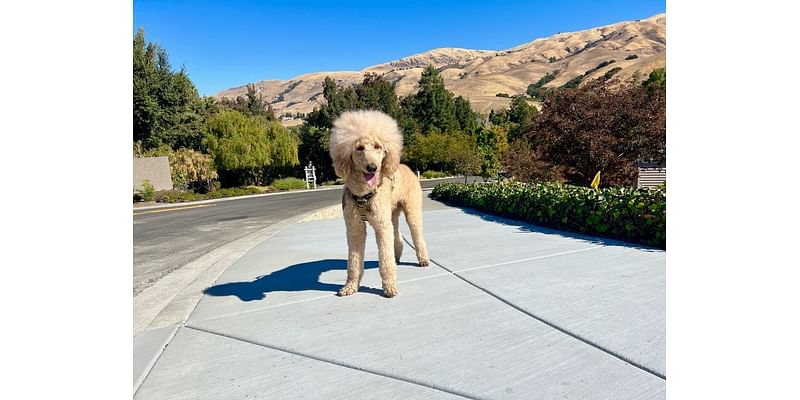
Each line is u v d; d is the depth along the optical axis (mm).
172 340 2652
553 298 3178
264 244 6102
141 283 4574
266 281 3971
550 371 2125
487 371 2150
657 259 4320
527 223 7500
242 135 26812
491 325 2725
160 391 2061
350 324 2828
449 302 3197
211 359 2385
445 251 5039
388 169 3371
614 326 2617
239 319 2988
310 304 3268
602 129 10164
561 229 6648
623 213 5449
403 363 2262
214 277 4168
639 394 1901
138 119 28516
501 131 27922
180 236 8336
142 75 28922
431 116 46531
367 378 2129
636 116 9984
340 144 3312
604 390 1942
